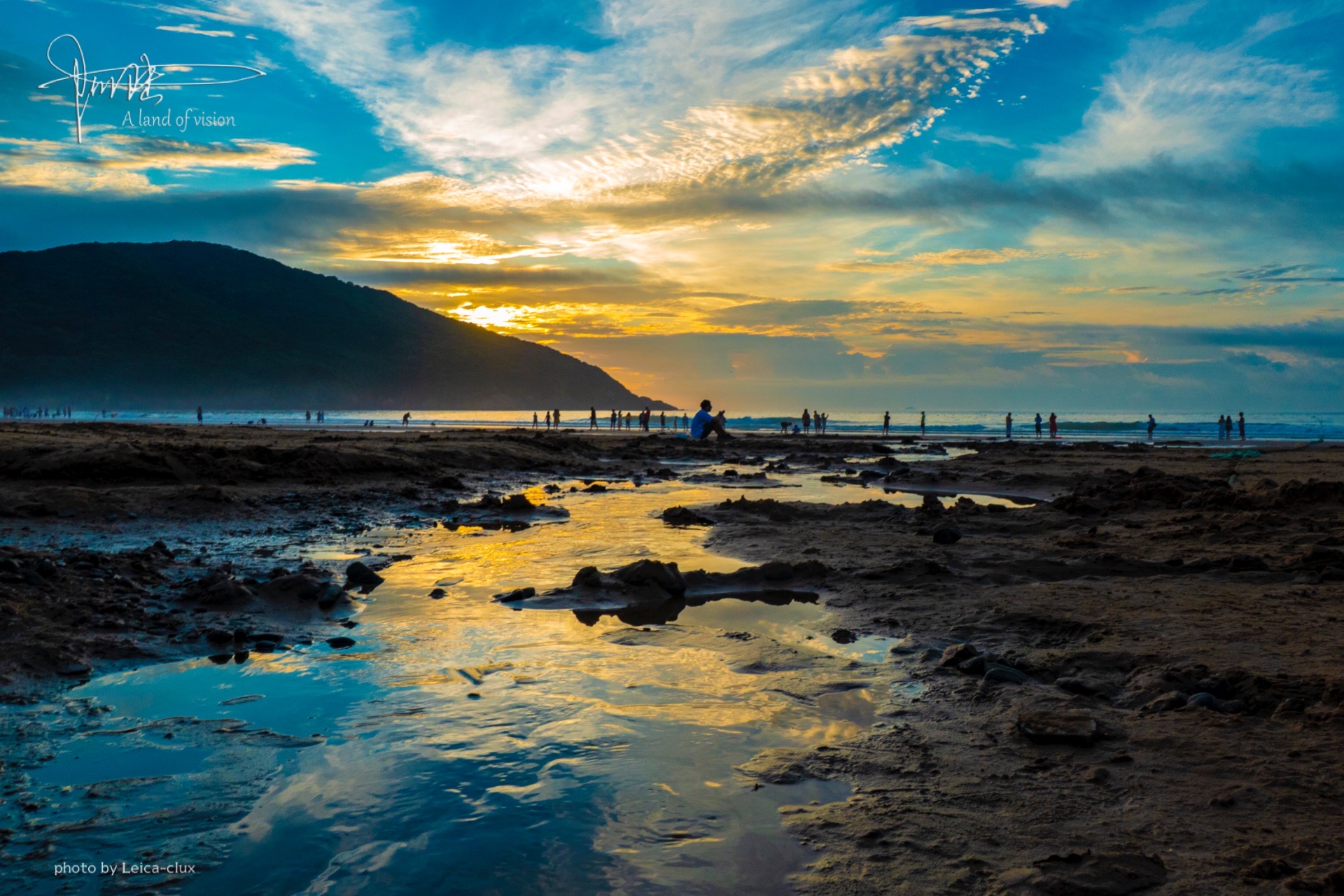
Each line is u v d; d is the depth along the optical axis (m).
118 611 6.04
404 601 6.96
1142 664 4.97
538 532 11.30
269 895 2.50
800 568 8.16
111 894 2.50
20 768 3.49
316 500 13.84
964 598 7.06
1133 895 2.49
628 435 50.53
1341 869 2.52
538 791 3.27
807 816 3.08
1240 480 16.47
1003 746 3.84
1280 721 4.01
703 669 5.05
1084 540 9.96
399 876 2.61
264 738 3.84
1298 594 6.84
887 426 56.75
